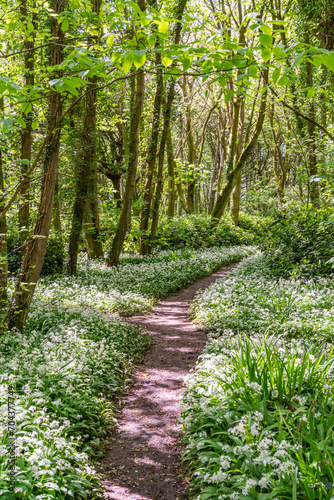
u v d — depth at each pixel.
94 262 19.42
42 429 4.41
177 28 16.30
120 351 7.95
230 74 4.30
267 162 52.62
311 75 15.81
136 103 17.31
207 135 51.47
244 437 3.79
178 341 9.33
